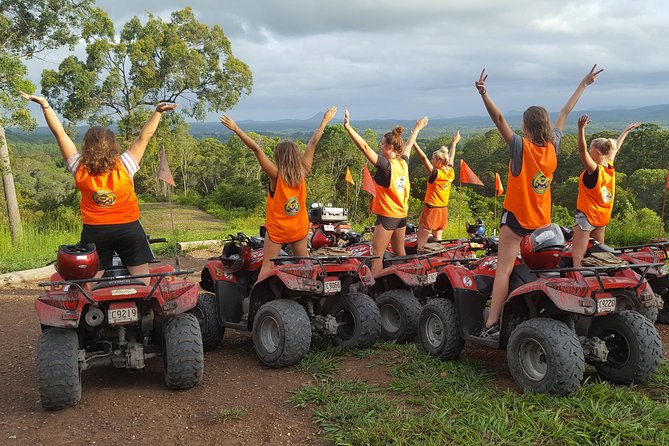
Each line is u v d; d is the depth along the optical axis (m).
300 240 6.15
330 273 6.21
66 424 4.59
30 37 24.39
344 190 49.16
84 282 4.73
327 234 7.22
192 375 5.11
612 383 5.21
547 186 5.15
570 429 4.15
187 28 46.44
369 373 5.66
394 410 4.60
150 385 5.45
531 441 4.07
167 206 51.75
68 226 24.00
